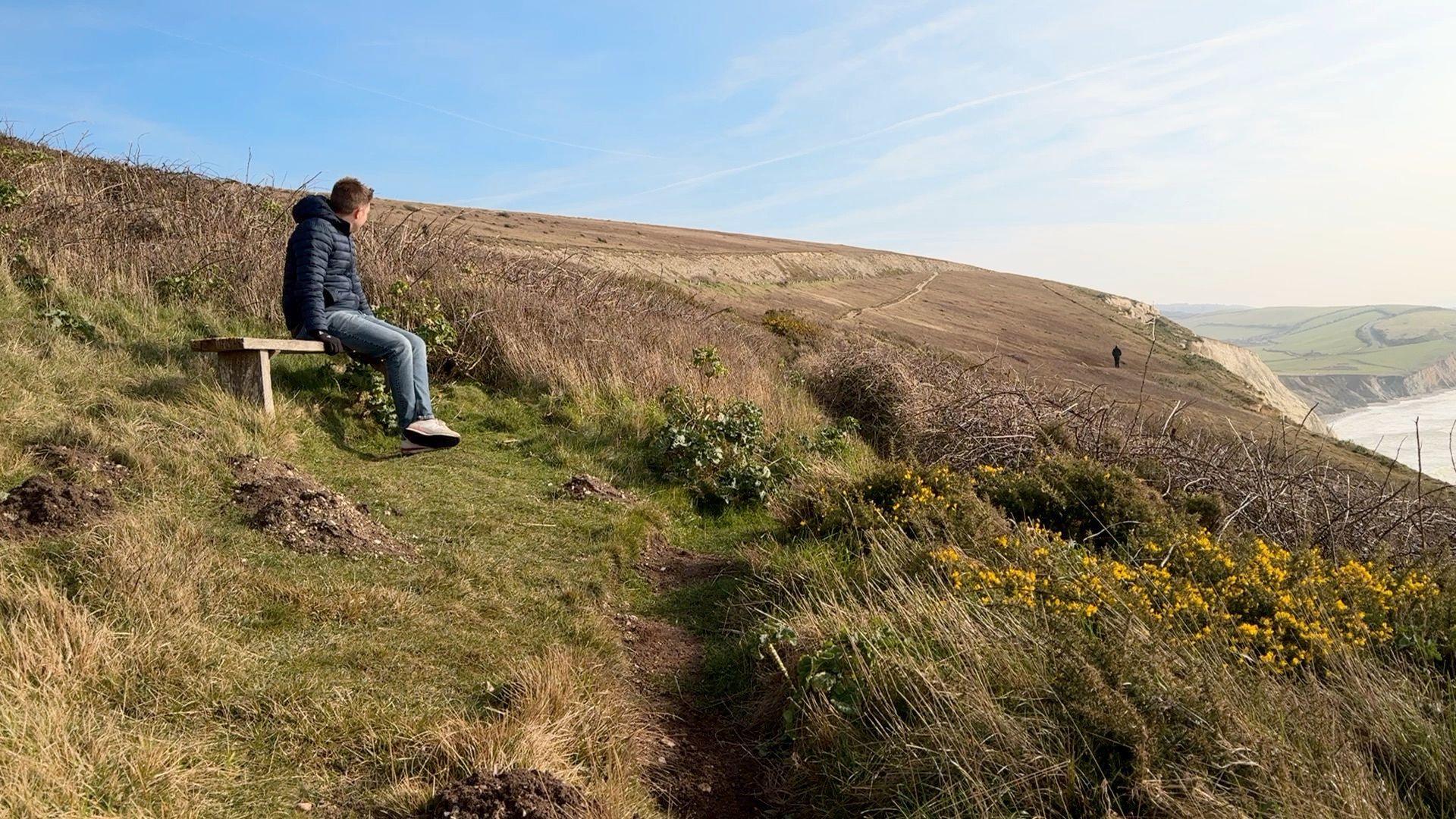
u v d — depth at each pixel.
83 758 2.23
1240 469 8.82
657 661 4.08
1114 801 2.72
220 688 2.73
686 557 5.66
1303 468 8.69
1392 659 4.08
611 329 10.27
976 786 2.77
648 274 42.22
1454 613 4.48
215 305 7.34
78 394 4.89
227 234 8.58
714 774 3.26
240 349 5.20
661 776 3.14
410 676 3.15
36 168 9.20
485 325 8.39
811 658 3.56
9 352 5.09
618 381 8.48
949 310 69.50
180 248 7.97
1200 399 39.06
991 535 5.14
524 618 3.95
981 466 7.09
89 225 7.89
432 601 3.82
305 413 5.75
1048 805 2.76
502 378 8.14
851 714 3.31
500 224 64.62
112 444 4.29
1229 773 2.79
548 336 8.89
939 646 3.56
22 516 3.38
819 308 50.81
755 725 3.60
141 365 5.69
